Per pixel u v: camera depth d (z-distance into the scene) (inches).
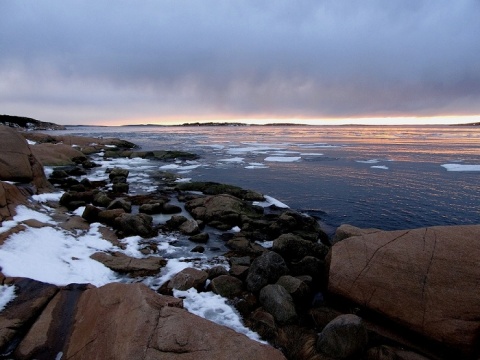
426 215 554.3
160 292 261.1
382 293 227.6
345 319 195.3
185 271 282.2
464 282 207.8
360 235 292.0
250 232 441.4
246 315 236.4
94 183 745.0
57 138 1616.6
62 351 165.9
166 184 762.2
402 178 855.1
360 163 1136.8
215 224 467.8
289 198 663.1
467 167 1011.9
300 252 350.3
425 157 1289.4
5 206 335.0
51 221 366.9
